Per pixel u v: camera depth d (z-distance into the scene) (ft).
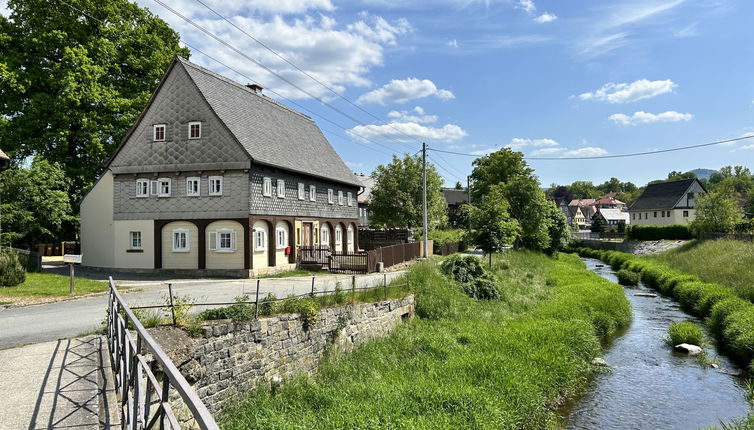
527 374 40.24
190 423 29.60
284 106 123.95
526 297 76.74
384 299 54.90
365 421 29.07
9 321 39.83
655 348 56.08
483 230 100.83
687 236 168.76
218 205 84.84
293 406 32.78
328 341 43.93
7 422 18.56
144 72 112.57
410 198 151.33
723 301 65.36
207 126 85.61
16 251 76.28
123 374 18.44
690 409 38.45
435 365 41.98
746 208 241.35
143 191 89.61
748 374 46.16
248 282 73.20
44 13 97.76
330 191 117.70
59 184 99.66
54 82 96.17
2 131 94.84
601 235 242.17
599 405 39.52
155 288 64.28
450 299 64.13
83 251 95.40
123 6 109.60
